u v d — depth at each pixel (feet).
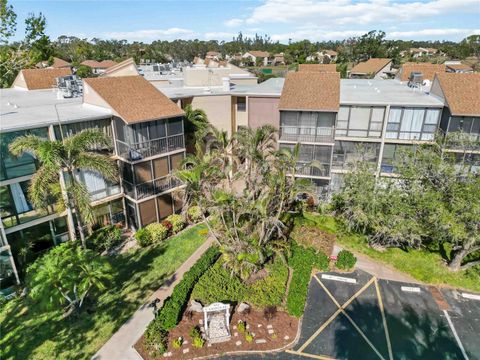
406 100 96.02
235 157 88.12
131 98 85.51
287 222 90.17
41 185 64.39
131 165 81.46
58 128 73.77
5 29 119.44
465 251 70.49
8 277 66.80
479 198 63.67
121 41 515.09
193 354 53.88
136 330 57.98
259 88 121.49
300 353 54.75
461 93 89.30
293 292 65.62
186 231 88.48
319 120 95.14
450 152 83.71
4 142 66.44
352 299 66.44
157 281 69.72
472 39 423.23
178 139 91.35
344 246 82.53
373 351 55.31
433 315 62.69
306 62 414.21
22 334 57.47
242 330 57.82
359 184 80.07
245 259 66.13
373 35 364.99
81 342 55.72
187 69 127.44
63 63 285.84
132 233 88.28
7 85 168.96
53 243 77.10
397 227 71.82
